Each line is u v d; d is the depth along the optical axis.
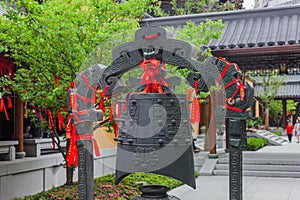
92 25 6.85
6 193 7.57
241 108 3.35
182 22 13.46
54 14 6.69
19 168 7.94
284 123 37.81
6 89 7.67
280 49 11.06
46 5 7.18
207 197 8.89
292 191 10.00
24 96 6.86
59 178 9.48
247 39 11.76
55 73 6.82
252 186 10.79
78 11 7.29
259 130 27.20
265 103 32.78
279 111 40.69
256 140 19.53
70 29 6.48
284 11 12.81
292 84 37.31
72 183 8.20
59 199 6.91
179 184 10.01
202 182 11.09
